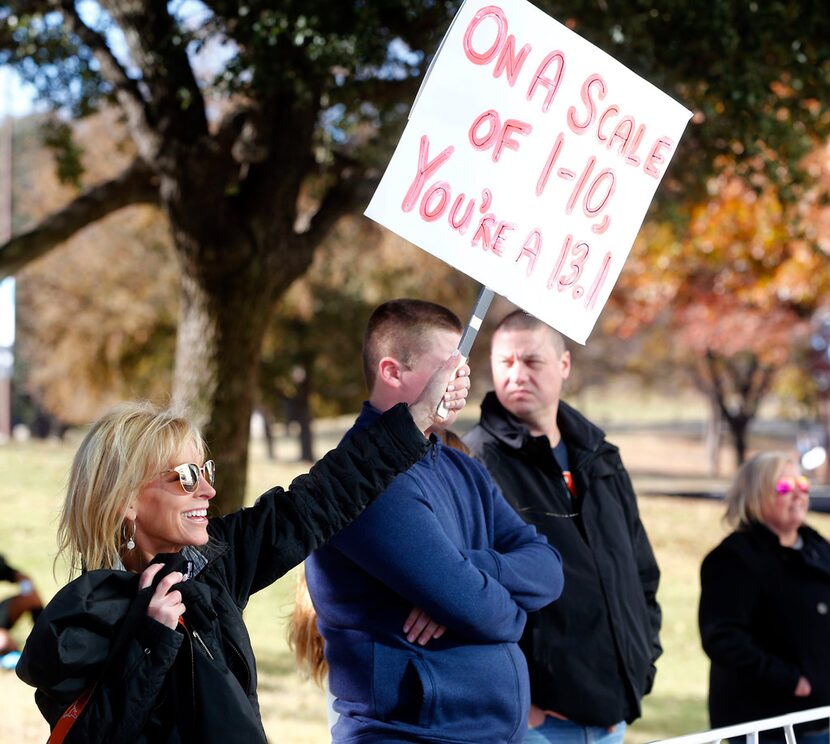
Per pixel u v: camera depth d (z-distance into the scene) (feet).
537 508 24.21
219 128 51.37
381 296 144.05
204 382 52.70
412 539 18.19
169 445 16.14
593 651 23.43
